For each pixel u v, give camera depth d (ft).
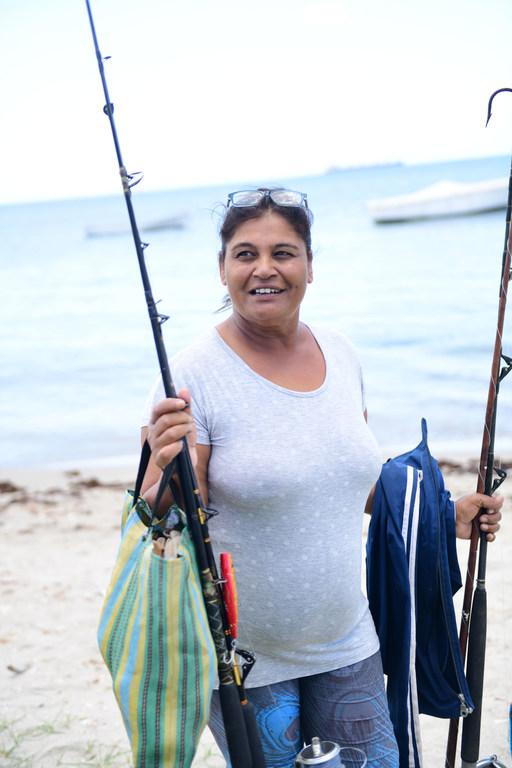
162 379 6.24
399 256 99.76
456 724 8.02
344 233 132.57
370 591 8.04
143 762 5.71
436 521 7.68
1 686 13.03
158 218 195.83
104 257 142.51
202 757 10.73
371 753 7.13
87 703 12.39
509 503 20.72
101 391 48.91
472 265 87.20
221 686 6.06
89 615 15.85
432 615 7.87
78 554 19.88
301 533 6.73
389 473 7.91
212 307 80.23
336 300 73.87
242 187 7.07
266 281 6.69
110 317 78.79
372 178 287.89
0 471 32.55
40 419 42.37
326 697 7.14
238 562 6.79
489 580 15.89
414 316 63.36
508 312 39.42
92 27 5.90
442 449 30.27
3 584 17.79
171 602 5.57
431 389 40.93
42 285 109.70
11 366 58.23
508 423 34.17
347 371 7.44
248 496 6.57
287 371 6.98
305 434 6.74
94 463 33.65
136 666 5.62
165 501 6.47
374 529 7.97
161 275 109.60
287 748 7.01
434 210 138.92
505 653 12.91
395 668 7.91
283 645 6.92
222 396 6.69
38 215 309.22
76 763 10.67
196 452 6.35
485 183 135.74
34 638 14.85
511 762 10.08
